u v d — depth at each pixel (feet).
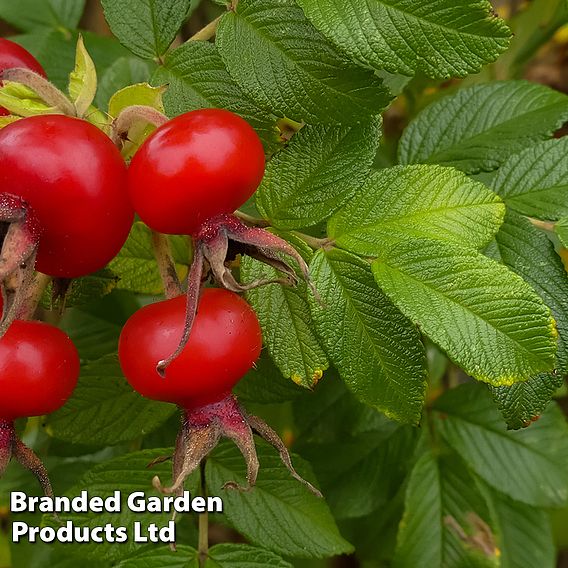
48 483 0.96
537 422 1.25
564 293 1.01
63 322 1.26
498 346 0.88
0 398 0.93
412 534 1.20
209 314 0.91
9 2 1.27
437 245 0.91
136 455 1.05
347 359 0.95
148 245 1.11
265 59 0.97
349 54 0.92
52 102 0.95
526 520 1.28
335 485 1.25
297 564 1.43
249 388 1.12
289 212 0.99
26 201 0.87
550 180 1.06
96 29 1.45
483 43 0.92
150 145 0.89
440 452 1.24
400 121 1.35
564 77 1.46
